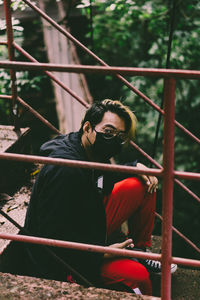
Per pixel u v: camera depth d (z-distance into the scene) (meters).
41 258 2.40
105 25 7.68
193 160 7.42
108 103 2.21
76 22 8.87
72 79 7.68
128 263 2.44
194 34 6.72
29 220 2.44
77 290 2.04
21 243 2.66
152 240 3.75
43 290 2.04
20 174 3.19
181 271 3.17
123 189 2.61
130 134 2.26
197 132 7.39
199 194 8.01
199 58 6.80
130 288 2.44
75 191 2.19
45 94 8.55
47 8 9.12
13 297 2.00
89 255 2.31
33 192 2.39
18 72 5.16
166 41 6.75
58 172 2.21
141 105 7.04
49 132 8.55
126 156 7.70
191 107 7.13
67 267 2.29
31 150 3.34
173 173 1.75
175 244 8.11
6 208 2.84
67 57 7.98
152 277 3.02
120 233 2.86
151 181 2.64
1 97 3.10
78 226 2.25
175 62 6.63
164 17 6.53
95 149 2.22
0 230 2.60
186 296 2.97
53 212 2.20
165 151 1.72
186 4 6.31
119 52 8.30
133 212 2.74
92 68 1.70
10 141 3.03
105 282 2.46
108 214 2.65
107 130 2.17
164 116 1.69
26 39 8.66
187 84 6.93
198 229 8.11
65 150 2.26
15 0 3.50
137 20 7.16
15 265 2.60
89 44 8.54
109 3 4.64
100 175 2.57
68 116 6.63
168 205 1.80
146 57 7.48
